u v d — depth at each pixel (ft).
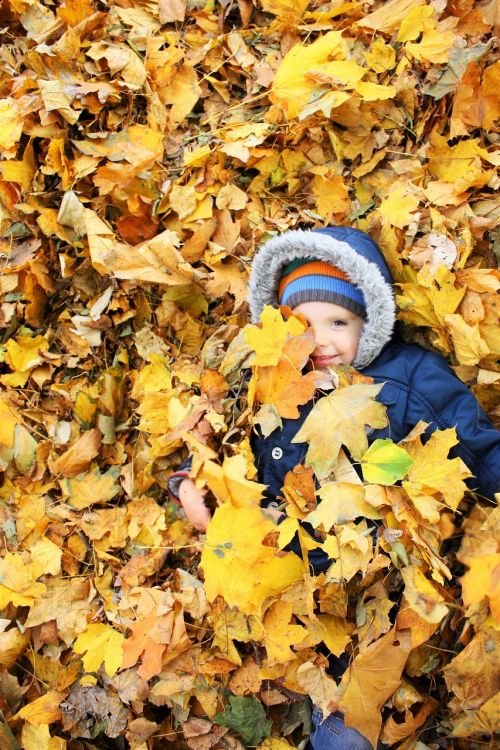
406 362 5.28
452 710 4.60
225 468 4.49
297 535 5.07
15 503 5.72
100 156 6.03
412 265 5.38
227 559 4.37
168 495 5.98
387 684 4.52
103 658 5.06
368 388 4.80
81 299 6.16
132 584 5.46
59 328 6.15
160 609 5.04
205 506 4.90
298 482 4.81
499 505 4.50
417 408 5.09
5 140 5.83
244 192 6.23
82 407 5.96
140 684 5.00
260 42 6.58
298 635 4.68
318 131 6.08
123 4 6.72
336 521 4.54
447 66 5.80
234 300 6.21
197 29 6.77
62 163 5.97
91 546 5.71
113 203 6.11
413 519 4.64
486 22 5.98
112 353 6.21
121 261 5.70
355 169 6.16
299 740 5.13
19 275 5.99
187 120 6.47
